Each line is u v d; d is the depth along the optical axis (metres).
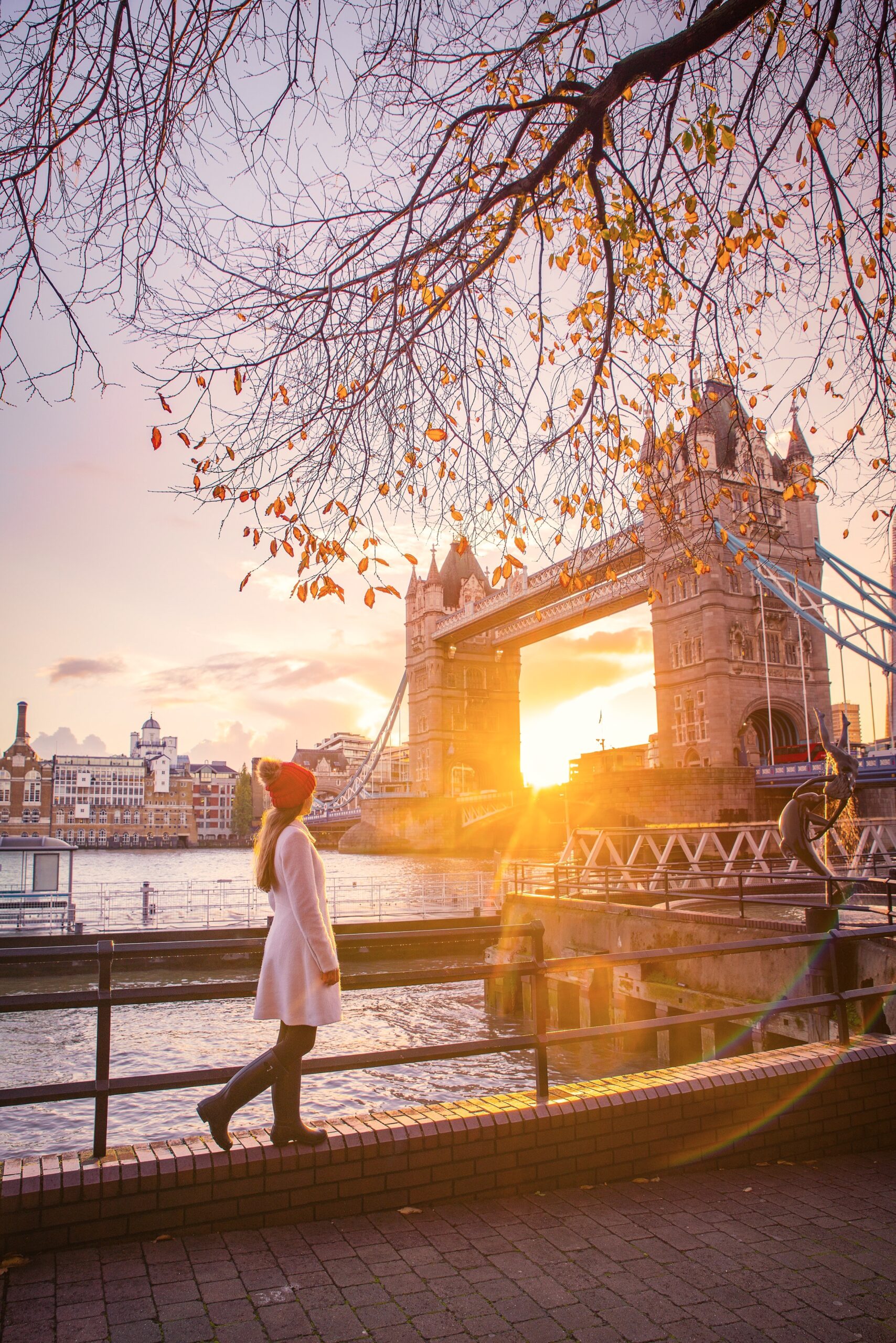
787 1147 5.39
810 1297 3.62
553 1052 19.56
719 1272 3.82
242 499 4.96
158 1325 3.24
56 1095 3.86
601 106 4.75
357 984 4.33
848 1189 4.87
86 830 186.00
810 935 6.12
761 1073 5.38
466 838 101.81
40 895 28.03
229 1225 4.03
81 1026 21.31
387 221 5.12
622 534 6.12
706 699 62.97
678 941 18.66
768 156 5.37
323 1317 3.35
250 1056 18.64
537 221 5.32
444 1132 4.47
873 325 5.54
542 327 5.64
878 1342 3.30
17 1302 3.37
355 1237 4.04
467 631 113.06
